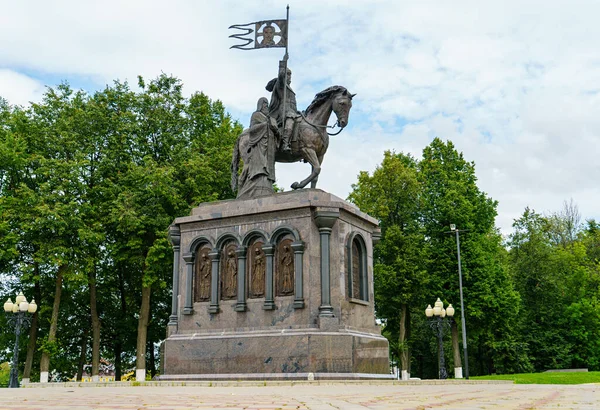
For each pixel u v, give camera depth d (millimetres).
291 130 20250
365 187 47250
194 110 40688
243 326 18516
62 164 35281
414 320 53156
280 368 17172
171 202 35344
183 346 18719
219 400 7270
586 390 12359
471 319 45938
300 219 18453
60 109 39281
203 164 37062
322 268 17953
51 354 34844
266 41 21250
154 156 38531
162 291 39844
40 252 34281
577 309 56188
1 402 6621
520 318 55750
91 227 36250
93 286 37688
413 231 46281
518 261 59281
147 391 11445
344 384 15312
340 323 17953
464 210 46969
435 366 59750
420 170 51594
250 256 19016
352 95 20406
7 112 40188
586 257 64625
